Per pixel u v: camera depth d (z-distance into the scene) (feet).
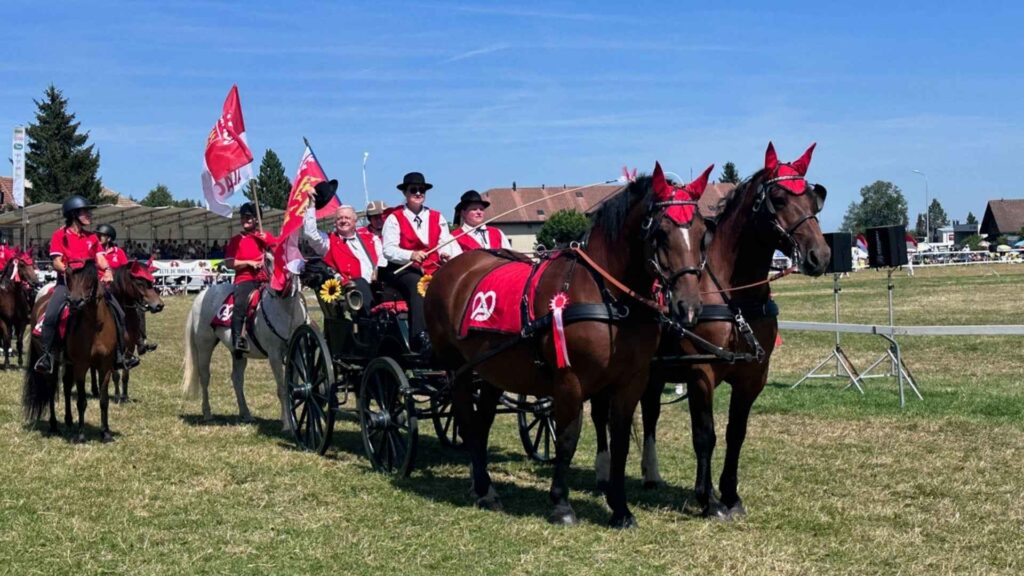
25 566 19.24
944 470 27.30
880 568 19.26
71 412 37.65
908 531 21.66
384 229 29.43
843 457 29.19
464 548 20.61
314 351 31.58
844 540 21.03
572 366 21.03
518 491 26.30
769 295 23.29
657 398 25.72
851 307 90.94
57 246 31.91
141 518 22.68
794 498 24.58
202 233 149.48
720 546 20.65
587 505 24.62
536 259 25.18
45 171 192.54
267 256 36.01
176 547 20.56
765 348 22.85
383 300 29.91
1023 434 31.91
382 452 28.58
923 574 18.89
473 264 25.40
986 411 36.29
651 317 20.94
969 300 94.48
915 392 40.06
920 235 404.57
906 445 30.66
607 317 20.63
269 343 34.35
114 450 30.50
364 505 24.17
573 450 22.02
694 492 25.43
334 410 29.84
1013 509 23.32
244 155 36.55
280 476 27.22
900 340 64.18
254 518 22.77
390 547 20.66
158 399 42.91
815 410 37.24
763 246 22.47
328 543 20.92
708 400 22.76
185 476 26.99
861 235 75.00
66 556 19.81
